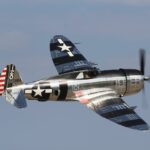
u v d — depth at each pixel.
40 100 146.00
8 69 141.88
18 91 142.12
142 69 150.38
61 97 145.88
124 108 139.00
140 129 130.00
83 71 146.25
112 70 149.12
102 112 138.38
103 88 146.88
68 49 162.00
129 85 148.75
